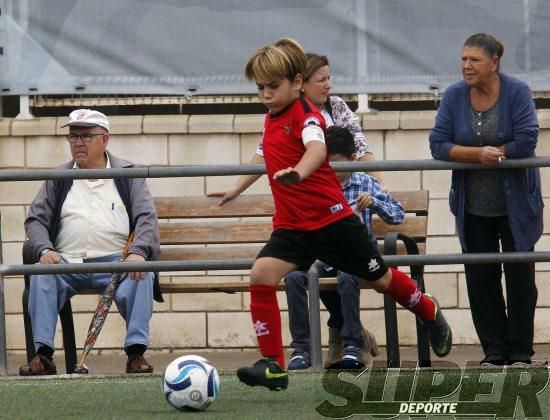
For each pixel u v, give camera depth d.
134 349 20.86
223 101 27.81
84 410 15.68
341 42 27.48
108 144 27.69
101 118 22.14
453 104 20.80
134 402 16.45
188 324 27.69
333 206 16.23
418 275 21.53
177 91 27.70
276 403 16.05
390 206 21.83
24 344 27.64
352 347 20.41
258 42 27.59
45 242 21.67
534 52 27.34
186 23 27.64
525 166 20.20
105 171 20.50
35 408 15.98
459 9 27.38
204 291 22.30
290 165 16.08
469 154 20.20
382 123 27.39
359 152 23.23
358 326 20.48
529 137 20.22
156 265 20.45
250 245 24.91
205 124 27.56
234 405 15.88
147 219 21.75
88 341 21.00
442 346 17.95
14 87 27.77
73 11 27.73
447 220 27.52
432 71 27.42
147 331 20.92
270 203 22.83
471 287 21.03
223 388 17.91
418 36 27.42
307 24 27.48
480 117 20.59
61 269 20.42
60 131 27.56
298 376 19.03
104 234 22.00
